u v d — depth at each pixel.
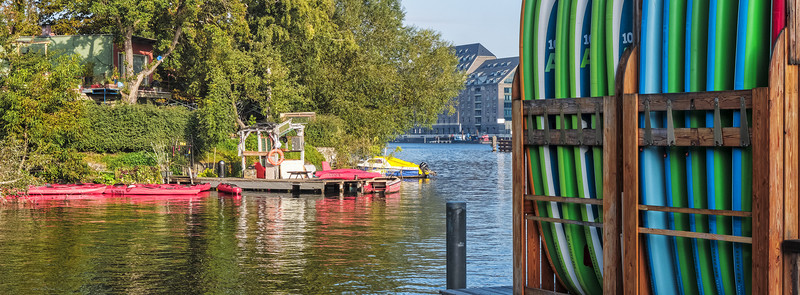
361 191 42.59
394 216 29.64
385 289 15.77
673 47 7.27
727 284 7.14
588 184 8.12
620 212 7.66
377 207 33.47
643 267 7.57
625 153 7.46
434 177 61.03
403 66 65.94
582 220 8.23
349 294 15.31
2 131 39.72
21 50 53.38
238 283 16.34
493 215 30.39
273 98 52.19
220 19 54.81
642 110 7.36
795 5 6.58
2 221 27.02
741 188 6.82
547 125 8.32
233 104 50.75
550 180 8.49
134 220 27.66
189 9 51.34
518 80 8.78
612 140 7.62
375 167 58.41
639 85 7.50
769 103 6.41
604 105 7.69
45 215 29.11
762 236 6.49
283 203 35.22
